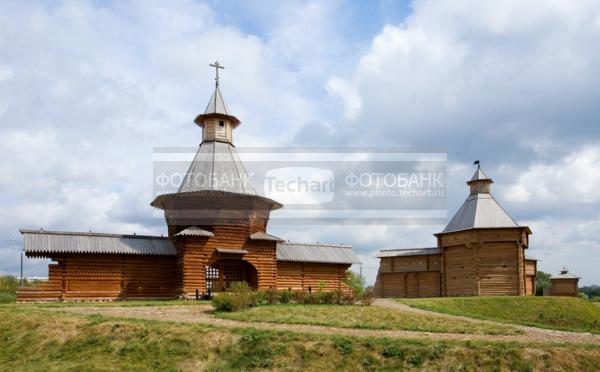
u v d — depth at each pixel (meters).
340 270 47.16
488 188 53.03
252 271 40.53
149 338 22.20
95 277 37.47
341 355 19.78
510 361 18.41
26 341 23.50
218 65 45.69
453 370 18.31
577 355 18.73
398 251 55.78
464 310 39.69
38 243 35.78
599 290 146.38
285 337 21.09
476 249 48.25
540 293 67.00
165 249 39.78
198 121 44.94
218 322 25.02
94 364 20.59
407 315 28.41
